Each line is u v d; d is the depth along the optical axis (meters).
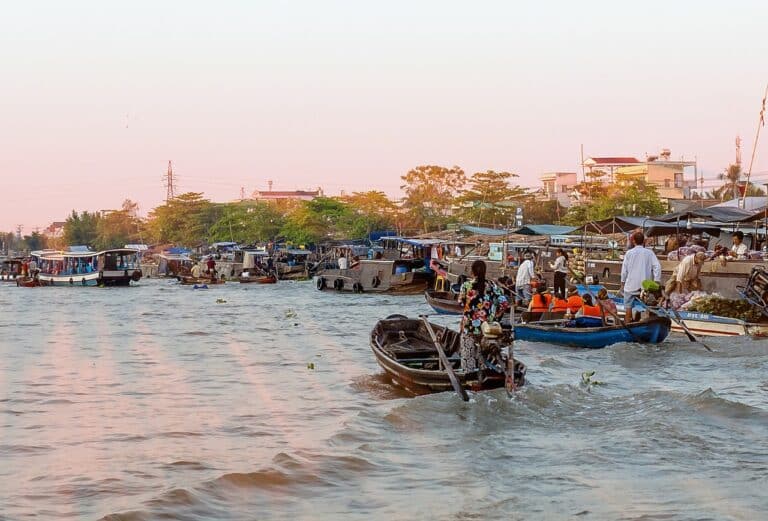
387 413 13.63
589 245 44.88
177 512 8.80
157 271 89.56
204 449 11.80
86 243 151.62
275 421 13.73
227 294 53.59
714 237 38.69
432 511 8.93
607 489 9.63
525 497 9.38
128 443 12.23
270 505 9.13
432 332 16.50
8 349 24.30
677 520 8.54
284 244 92.81
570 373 17.70
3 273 89.06
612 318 22.64
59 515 8.80
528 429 12.57
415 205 89.62
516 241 54.84
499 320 14.66
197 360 21.59
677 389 15.80
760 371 17.80
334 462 10.77
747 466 10.48
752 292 22.94
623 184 79.88
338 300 46.69
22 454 11.56
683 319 23.64
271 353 22.88
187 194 118.50
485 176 83.75
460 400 14.11
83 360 21.78
